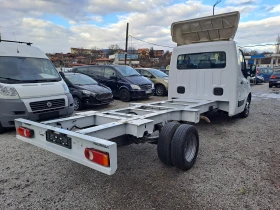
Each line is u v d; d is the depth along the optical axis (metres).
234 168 3.39
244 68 6.26
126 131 3.04
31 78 5.43
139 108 4.44
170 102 5.53
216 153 4.01
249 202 2.53
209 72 5.70
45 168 3.40
